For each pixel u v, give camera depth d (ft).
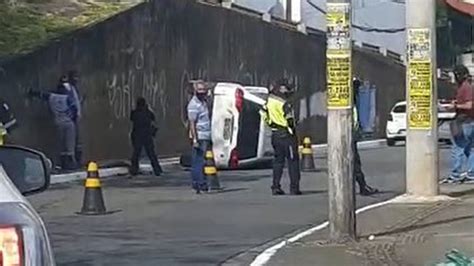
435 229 47.26
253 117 88.12
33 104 83.25
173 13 101.71
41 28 92.22
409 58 56.24
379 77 144.36
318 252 41.88
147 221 53.01
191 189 69.67
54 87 85.51
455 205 55.26
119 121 93.45
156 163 83.51
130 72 95.09
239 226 50.67
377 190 64.23
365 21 179.93
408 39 56.08
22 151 19.27
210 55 108.17
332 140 43.45
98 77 90.99
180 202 61.26
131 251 43.62
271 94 64.90
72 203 61.31
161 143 99.45
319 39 131.23
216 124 87.66
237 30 113.70
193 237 47.37
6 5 96.53
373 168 86.43
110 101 92.38
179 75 102.47
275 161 64.54
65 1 100.42
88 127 89.56
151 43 98.22
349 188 43.75
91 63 90.17
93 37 90.53
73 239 46.98
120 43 93.86
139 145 82.84
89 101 89.86
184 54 103.40
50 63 85.61
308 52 129.08
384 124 144.87
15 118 81.66
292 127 64.18
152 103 98.17
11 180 17.17
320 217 53.57
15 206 14.01
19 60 82.79
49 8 98.17
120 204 60.59
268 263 39.70
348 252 41.63
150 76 97.96
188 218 53.93
